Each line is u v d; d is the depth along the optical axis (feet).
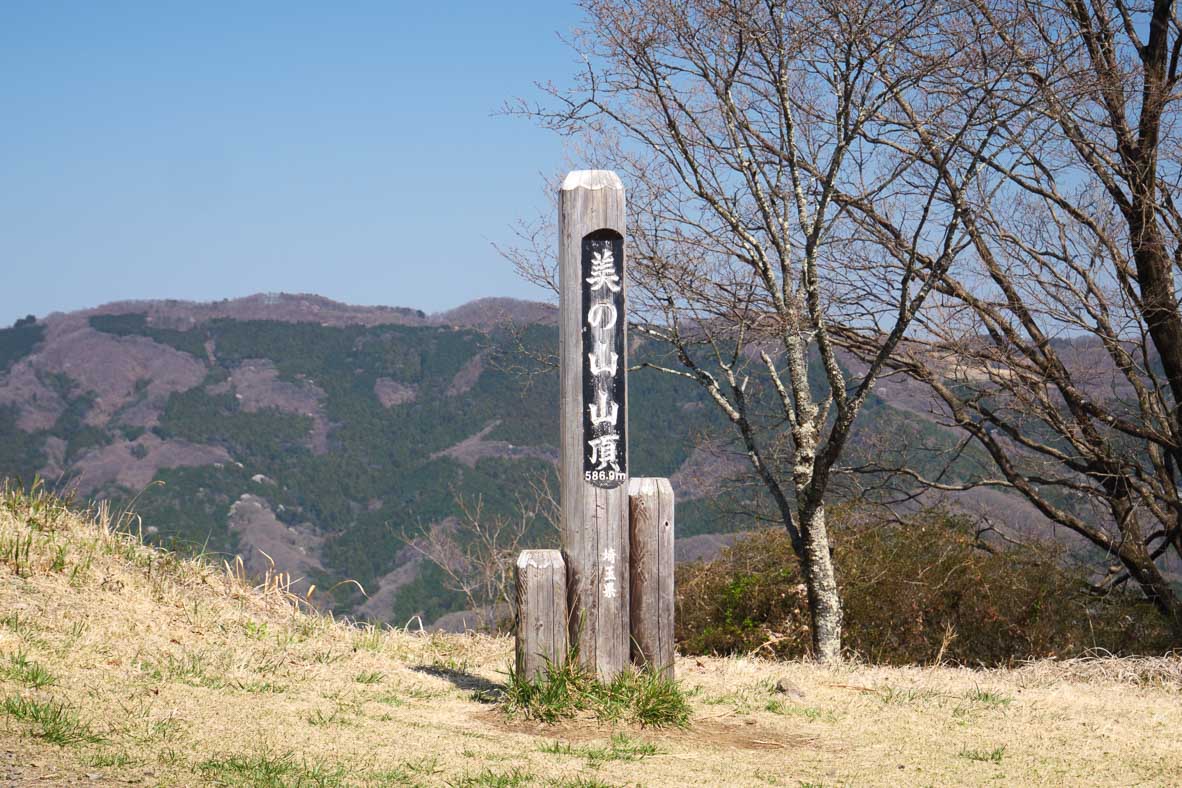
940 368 44.91
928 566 44.62
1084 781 16.35
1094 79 37.17
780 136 39.81
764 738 18.51
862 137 37.73
